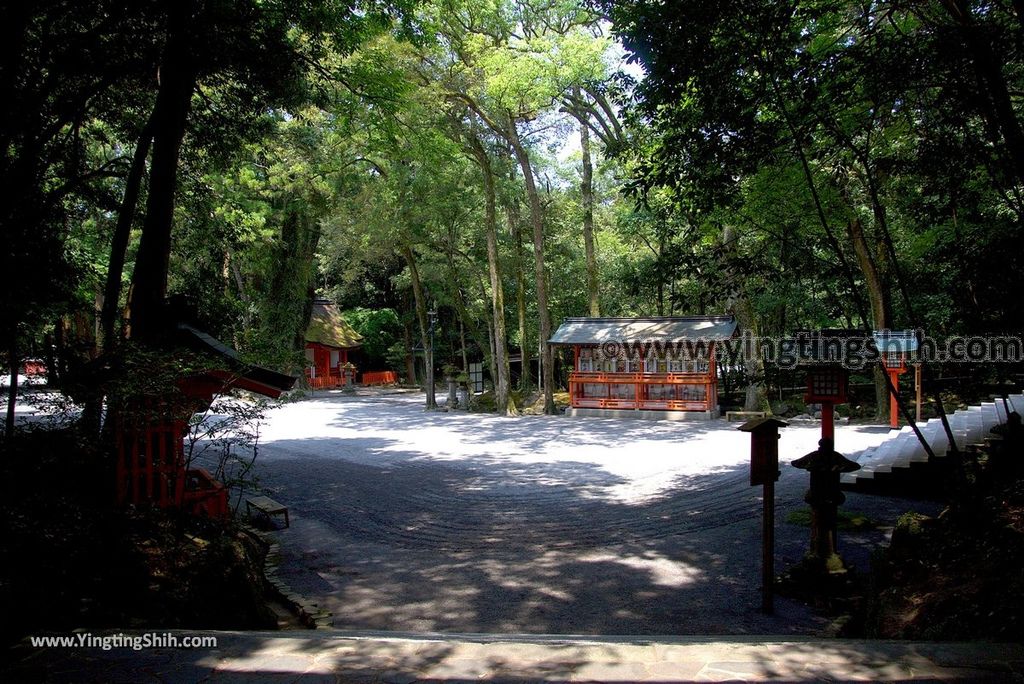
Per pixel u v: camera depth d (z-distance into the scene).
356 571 7.78
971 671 3.04
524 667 3.14
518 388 31.16
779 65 6.55
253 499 10.12
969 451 9.88
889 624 4.96
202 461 14.40
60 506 5.47
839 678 2.97
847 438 15.56
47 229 7.87
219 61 9.16
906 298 6.69
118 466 6.07
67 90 9.46
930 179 7.72
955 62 6.21
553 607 6.59
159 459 6.25
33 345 6.66
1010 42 5.93
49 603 4.36
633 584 7.23
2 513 5.09
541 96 17.94
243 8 8.64
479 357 37.03
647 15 6.91
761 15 6.42
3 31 6.69
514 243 26.31
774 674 3.02
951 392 15.91
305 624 6.16
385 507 10.78
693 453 15.02
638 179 8.10
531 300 30.42
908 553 6.12
